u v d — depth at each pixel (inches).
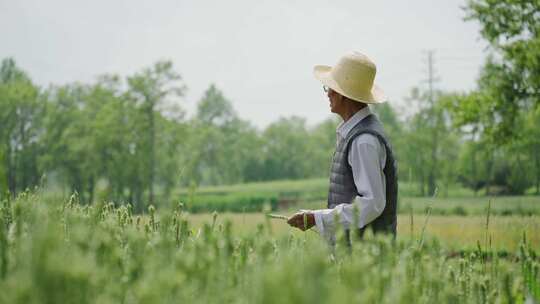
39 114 2753.4
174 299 49.6
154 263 56.2
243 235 71.7
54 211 74.7
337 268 65.3
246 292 59.5
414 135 2851.9
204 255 56.4
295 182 4315.9
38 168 2652.6
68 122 2728.8
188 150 3388.3
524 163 2640.3
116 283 55.7
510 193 2760.8
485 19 955.3
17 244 63.7
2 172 65.5
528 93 961.5
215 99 4842.5
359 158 140.9
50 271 42.1
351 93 150.3
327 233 129.4
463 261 80.4
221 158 4530.0
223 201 2199.8
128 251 68.6
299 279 41.3
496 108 976.9
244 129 5049.2
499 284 77.2
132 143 2502.5
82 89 2805.1
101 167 2464.3
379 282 56.4
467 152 2711.6
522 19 930.1
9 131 2662.4
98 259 58.7
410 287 61.8
